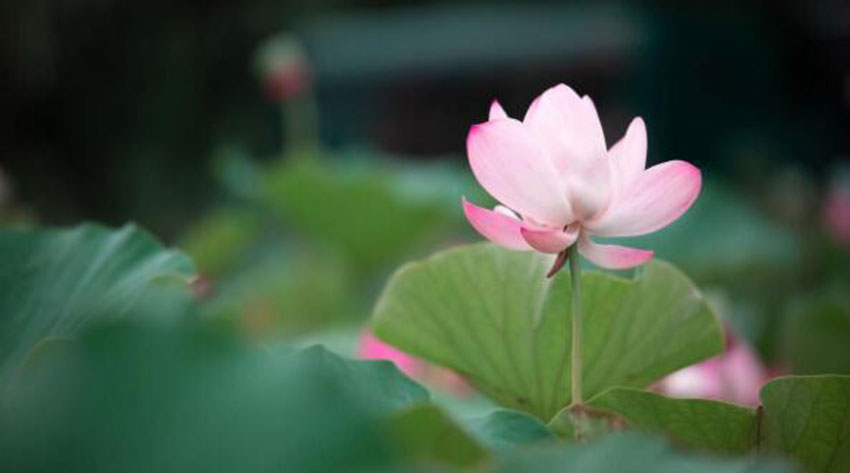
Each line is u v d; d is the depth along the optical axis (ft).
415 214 21.12
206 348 4.35
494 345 6.42
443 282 6.36
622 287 6.30
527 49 56.70
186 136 49.90
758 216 22.89
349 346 11.57
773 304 16.94
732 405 5.63
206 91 50.37
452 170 23.72
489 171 5.75
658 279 6.33
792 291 18.85
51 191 48.06
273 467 4.20
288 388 4.27
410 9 60.13
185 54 49.80
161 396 4.31
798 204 22.76
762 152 28.55
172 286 5.89
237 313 14.66
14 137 47.70
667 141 36.78
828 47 35.14
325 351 5.56
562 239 5.74
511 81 57.88
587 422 5.52
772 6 34.58
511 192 5.76
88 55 48.37
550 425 5.57
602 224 5.79
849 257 21.33
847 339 9.86
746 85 35.58
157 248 6.33
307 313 17.48
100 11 47.85
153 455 4.26
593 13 56.44
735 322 13.48
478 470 4.51
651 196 5.79
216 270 20.38
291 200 21.25
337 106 57.67
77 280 6.26
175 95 49.57
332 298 17.81
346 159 24.88
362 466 4.18
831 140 34.65
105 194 49.03
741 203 23.25
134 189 48.85
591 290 6.32
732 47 35.68
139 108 49.24
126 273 6.21
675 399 5.65
